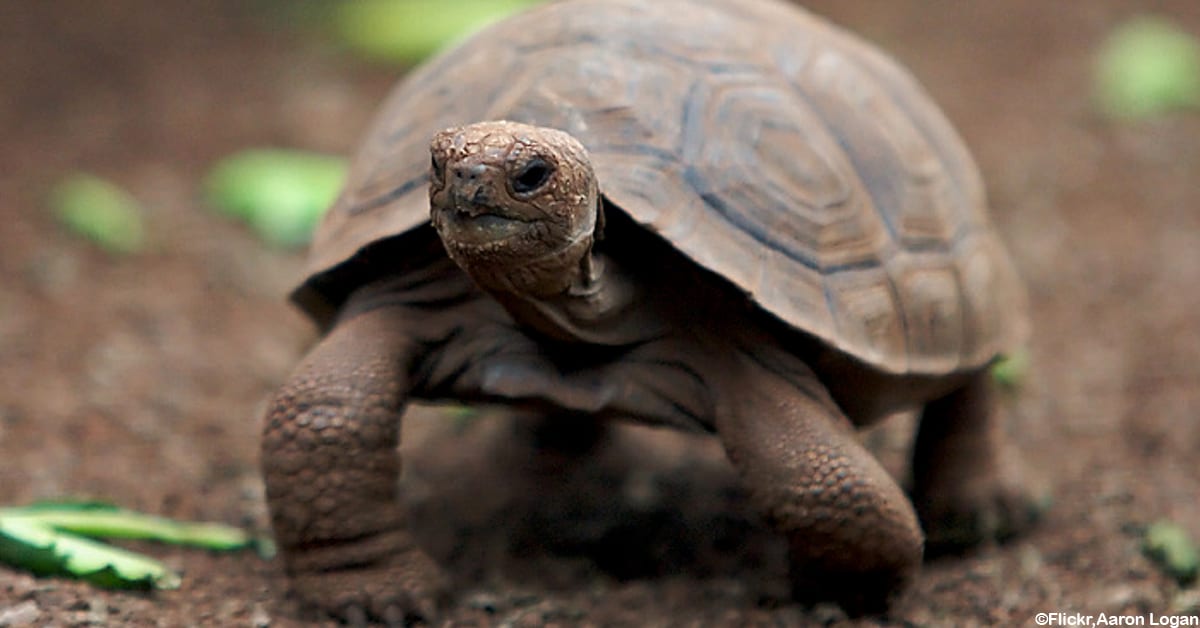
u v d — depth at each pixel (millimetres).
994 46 14273
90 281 8922
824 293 4504
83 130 11836
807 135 4805
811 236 4586
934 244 5039
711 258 4277
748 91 4812
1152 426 7070
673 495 6316
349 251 4582
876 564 4508
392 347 4512
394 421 4457
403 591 4516
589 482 6469
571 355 4508
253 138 11703
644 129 4504
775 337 4516
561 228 3865
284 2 16188
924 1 15789
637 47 4809
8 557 4605
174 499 5887
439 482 6438
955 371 4953
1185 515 5883
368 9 13906
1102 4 15266
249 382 7684
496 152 3746
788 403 4457
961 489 5535
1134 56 12875
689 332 4508
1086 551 5555
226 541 5230
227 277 9297
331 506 4375
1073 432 7125
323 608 4500
